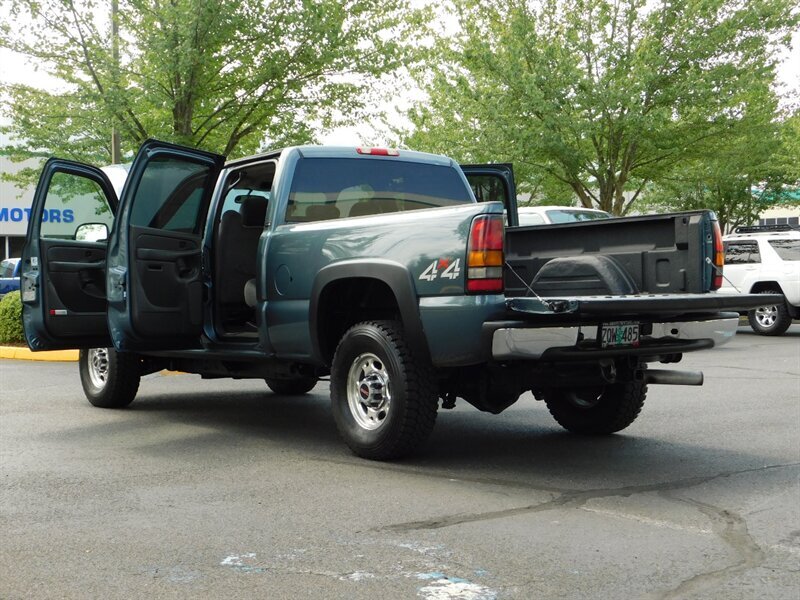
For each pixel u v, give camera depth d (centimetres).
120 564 412
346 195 725
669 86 2083
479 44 2086
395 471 602
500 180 859
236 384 1091
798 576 393
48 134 1761
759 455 648
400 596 372
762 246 1770
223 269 761
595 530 463
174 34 1587
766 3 2027
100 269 827
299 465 622
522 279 666
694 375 618
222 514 496
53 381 1095
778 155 2545
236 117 1783
